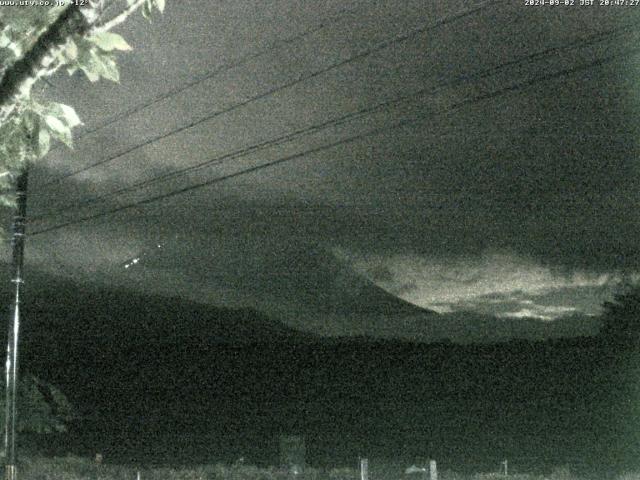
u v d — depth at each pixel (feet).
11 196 15.98
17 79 11.48
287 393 312.29
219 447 190.80
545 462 148.46
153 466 137.08
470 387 253.24
